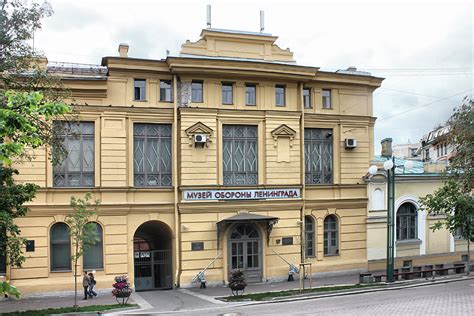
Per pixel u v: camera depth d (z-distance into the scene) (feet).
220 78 90.58
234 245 89.45
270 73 91.76
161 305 69.00
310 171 97.81
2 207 57.57
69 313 62.08
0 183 57.47
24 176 79.51
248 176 92.02
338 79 99.55
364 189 101.40
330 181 99.40
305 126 97.30
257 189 90.94
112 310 64.59
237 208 89.66
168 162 88.69
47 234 80.18
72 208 81.25
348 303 62.28
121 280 73.72
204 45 90.22
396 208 103.09
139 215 85.61
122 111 84.99
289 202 92.89
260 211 91.35
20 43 58.75
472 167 87.30
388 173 83.61
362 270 99.19
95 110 83.71
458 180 90.68
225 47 91.45
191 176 86.94
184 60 86.12
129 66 84.94
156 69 86.58
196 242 86.89
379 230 101.65
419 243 104.58
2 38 56.54
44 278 79.46
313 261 95.91
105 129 83.97
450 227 89.71
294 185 93.35
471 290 70.03
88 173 83.87
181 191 86.43
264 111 92.53
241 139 92.22
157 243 99.45
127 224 84.69
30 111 23.20
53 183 81.76
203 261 86.99
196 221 87.20
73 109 67.97
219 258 87.92
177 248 86.12
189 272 85.97
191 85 88.94
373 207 101.55
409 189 104.58
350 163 100.32
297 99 95.86
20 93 23.61
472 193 98.68
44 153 80.53
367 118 102.32
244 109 91.45
